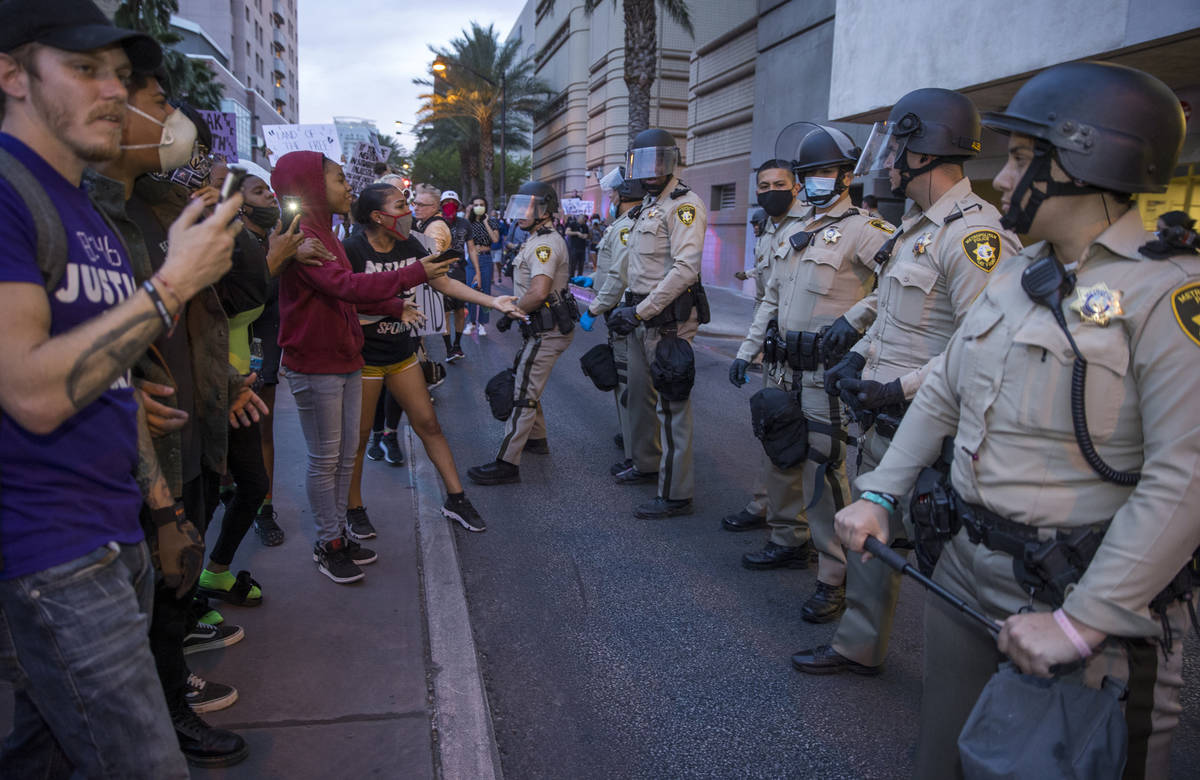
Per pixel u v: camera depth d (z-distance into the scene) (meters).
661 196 4.78
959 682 1.80
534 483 5.48
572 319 5.34
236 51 63.34
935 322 2.74
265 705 2.76
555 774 2.61
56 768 1.82
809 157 3.57
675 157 4.71
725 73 20.48
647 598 3.85
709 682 3.15
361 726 2.66
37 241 1.43
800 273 3.64
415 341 4.27
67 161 1.57
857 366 3.02
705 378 9.40
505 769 2.62
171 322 1.44
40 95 1.47
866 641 3.12
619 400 5.59
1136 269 1.47
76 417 1.52
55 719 1.57
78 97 1.48
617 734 2.82
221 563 3.37
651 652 3.37
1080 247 1.57
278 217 3.24
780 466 3.58
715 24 27.36
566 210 25.14
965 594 1.76
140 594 1.73
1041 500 1.56
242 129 49.34
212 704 2.71
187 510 2.52
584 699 3.03
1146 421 1.43
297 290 3.41
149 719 1.60
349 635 3.24
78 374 1.35
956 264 2.62
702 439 6.75
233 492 3.78
